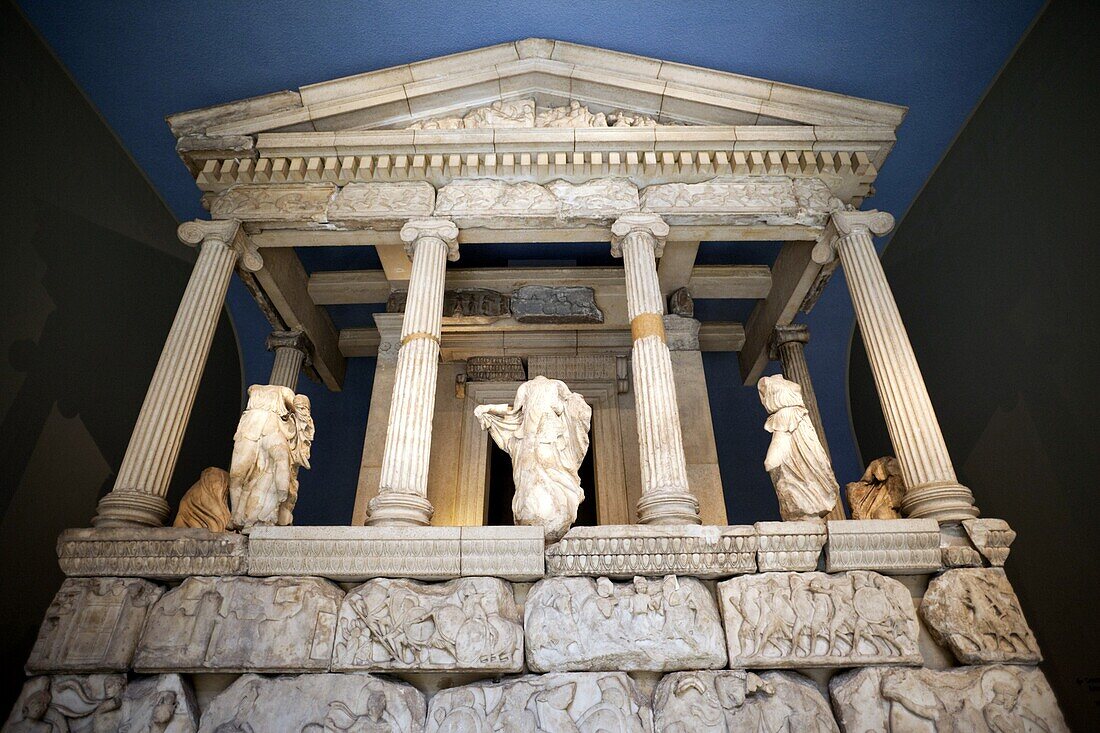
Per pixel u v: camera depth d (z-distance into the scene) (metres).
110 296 9.37
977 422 9.55
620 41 9.37
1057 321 8.15
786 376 10.66
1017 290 8.81
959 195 9.93
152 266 10.23
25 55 8.24
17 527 7.69
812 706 5.59
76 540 6.09
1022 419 8.67
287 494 6.83
